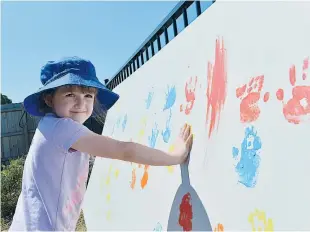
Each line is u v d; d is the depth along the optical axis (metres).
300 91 1.07
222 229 1.39
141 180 2.36
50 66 1.74
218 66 1.58
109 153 1.60
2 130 8.98
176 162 1.70
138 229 2.24
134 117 2.96
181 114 1.92
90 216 3.71
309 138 1.02
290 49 1.14
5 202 6.25
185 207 1.69
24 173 1.79
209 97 1.63
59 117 1.71
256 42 1.31
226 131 1.44
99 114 2.01
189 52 1.94
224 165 1.42
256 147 1.24
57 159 1.64
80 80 1.66
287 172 1.08
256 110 1.26
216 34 1.63
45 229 1.64
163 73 2.35
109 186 3.20
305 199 1.01
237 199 1.31
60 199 1.66
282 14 1.19
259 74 1.28
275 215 1.12
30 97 1.76
